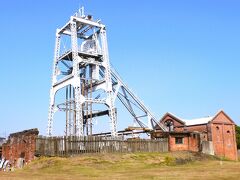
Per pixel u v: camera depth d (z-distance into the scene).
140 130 57.25
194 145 55.34
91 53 52.88
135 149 48.78
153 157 41.25
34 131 41.81
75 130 49.88
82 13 53.34
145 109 57.72
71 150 42.53
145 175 28.50
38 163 37.03
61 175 29.27
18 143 44.91
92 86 55.09
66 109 51.75
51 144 41.22
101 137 45.72
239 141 88.75
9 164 46.97
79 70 54.19
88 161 37.06
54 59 54.34
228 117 64.75
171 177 26.88
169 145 53.00
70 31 54.81
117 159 39.00
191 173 29.88
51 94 53.50
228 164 40.28
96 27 54.75
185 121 67.25
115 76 56.09
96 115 55.50
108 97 52.22
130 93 57.34
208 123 61.94
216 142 61.44
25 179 26.08
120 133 59.69
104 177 27.50
